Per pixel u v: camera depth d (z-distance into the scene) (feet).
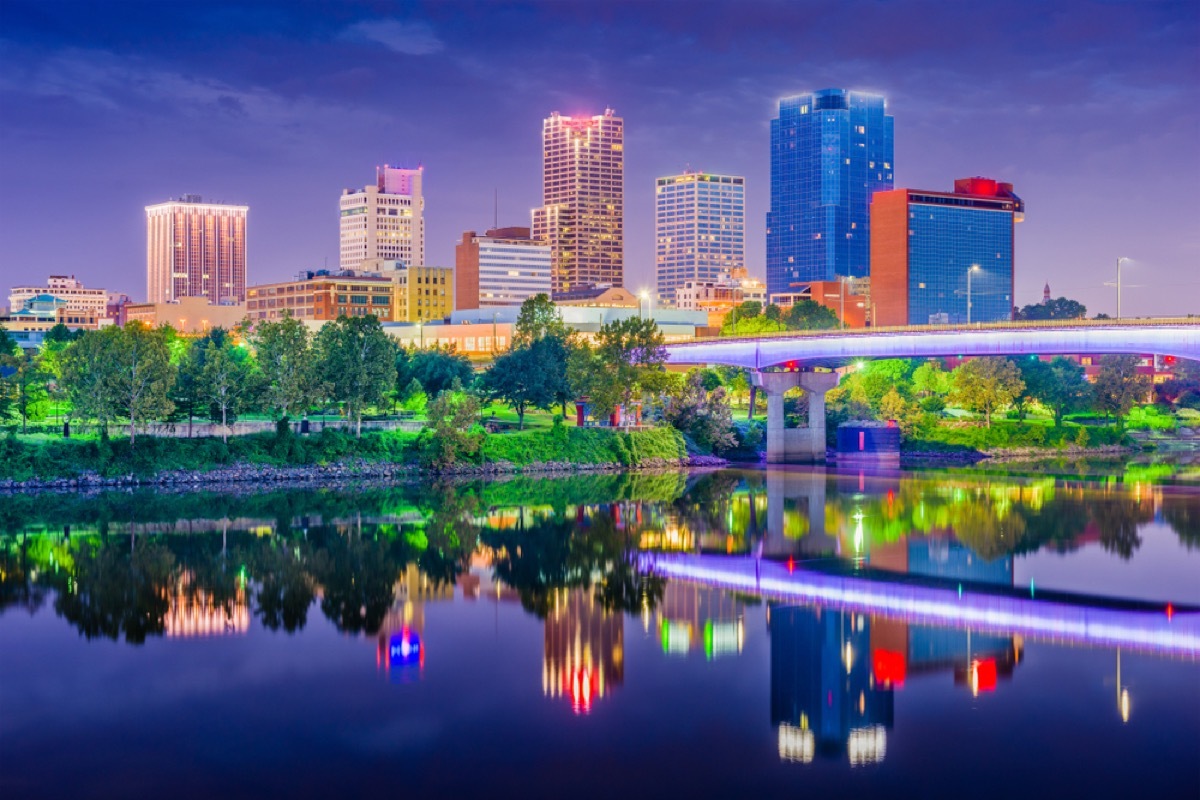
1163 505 492.54
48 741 210.79
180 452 579.48
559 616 300.40
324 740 211.61
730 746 209.26
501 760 202.90
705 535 422.82
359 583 338.34
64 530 425.69
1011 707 228.02
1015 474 644.69
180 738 212.43
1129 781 192.65
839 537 417.69
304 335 634.84
